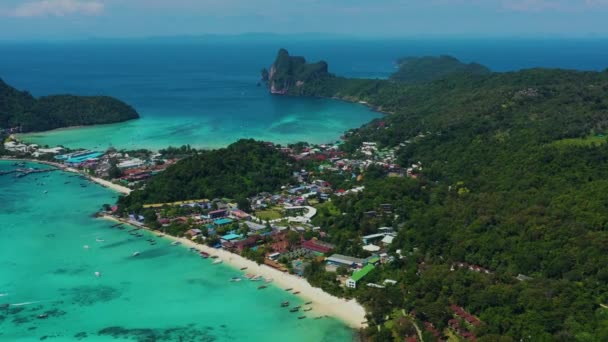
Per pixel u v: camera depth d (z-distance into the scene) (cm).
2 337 16962
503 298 16875
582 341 14788
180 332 17288
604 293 16762
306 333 17125
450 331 16525
